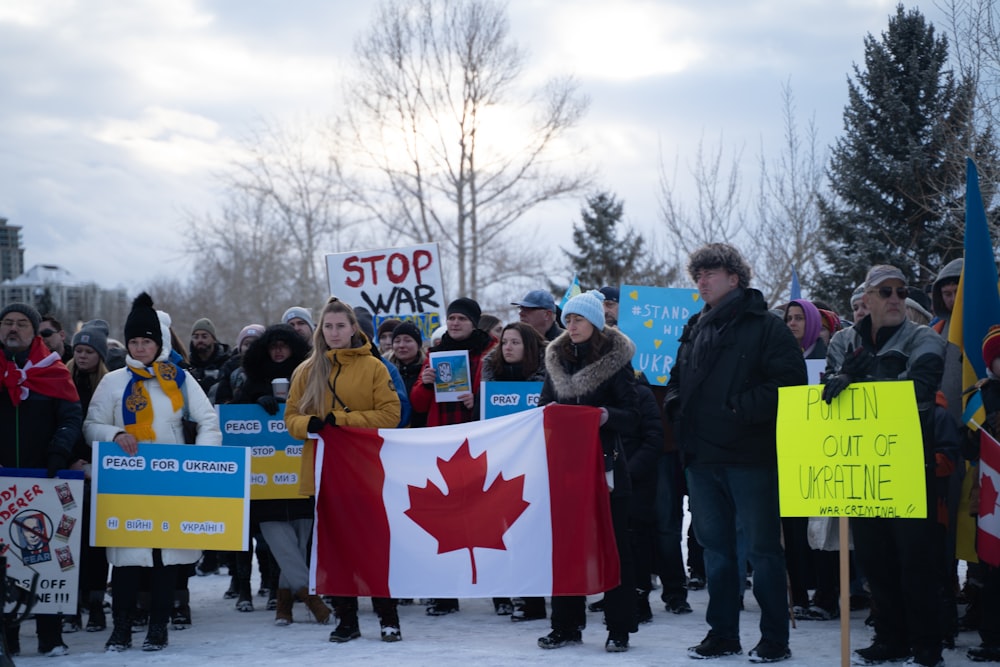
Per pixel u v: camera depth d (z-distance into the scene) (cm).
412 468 671
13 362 670
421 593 659
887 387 540
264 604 892
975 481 632
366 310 993
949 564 625
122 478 665
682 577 804
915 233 2245
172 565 676
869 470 540
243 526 671
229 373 905
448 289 3647
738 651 611
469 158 3559
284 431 770
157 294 6025
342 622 685
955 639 648
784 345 589
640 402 730
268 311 4544
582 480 641
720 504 611
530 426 655
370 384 698
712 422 596
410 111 3522
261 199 4209
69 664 619
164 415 688
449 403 813
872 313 605
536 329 874
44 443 673
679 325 913
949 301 707
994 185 1338
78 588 653
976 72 1388
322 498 677
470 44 3478
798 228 2328
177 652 655
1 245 12075
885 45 2322
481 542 656
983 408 621
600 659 607
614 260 4125
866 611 787
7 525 651
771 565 595
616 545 634
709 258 608
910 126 2266
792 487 564
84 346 801
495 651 639
